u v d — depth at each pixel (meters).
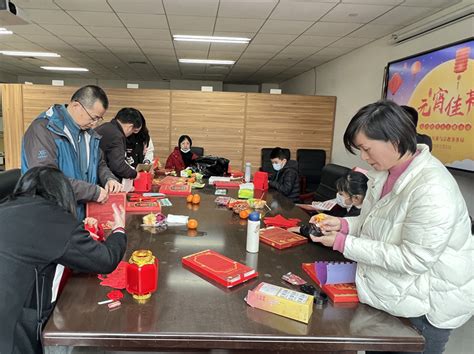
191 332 0.90
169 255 1.39
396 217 1.01
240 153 5.74
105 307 1.00
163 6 3.32
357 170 2.03
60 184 0.99
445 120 2.90
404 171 1.02
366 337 0.92
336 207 2.36
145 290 1.04
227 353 1.05
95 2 3.25
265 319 0.98
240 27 3.98
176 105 5.61
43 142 1.66
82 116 1.75
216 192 2.71
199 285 1.15
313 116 5.68
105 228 1.57
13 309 0.88
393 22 3.57
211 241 1.57
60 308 0.99
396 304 1.01
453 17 2.89
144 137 3.60
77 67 7.95
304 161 5.57
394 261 0.95
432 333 1.06
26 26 4.18
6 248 0.88
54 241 0.92
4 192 1.93
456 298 1.00
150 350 1.05
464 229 0.98
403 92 3.55
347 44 4.64
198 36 4.51
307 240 1.61
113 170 2.46
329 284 1.15
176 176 3.39
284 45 4.82
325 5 3.14
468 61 2.63
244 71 7.66
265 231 1.70
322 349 0.91
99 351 1.07
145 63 6.99
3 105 5.40
